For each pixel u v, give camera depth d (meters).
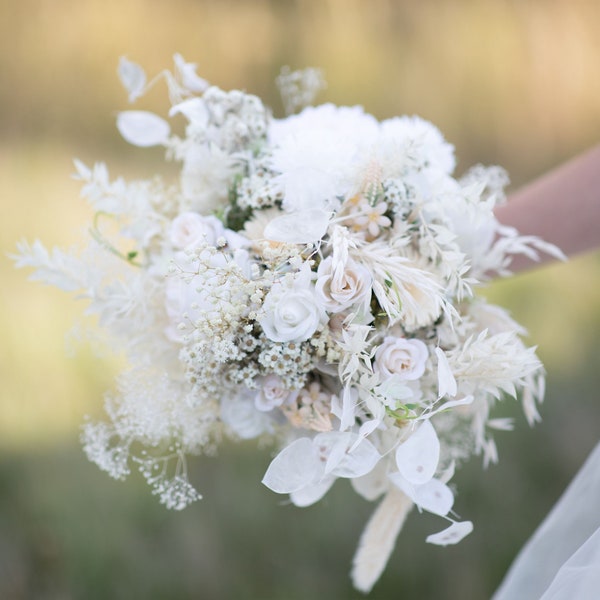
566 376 2.61
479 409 1.03
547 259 1.26
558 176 1.28
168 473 2.17
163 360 1.03
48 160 2.96
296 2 3.68
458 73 3.71
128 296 1.02
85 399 2.29
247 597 2.09
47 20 3.30
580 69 3.86
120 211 1.07
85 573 2.07
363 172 0.96
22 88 3.16
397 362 0.92
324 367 0.94
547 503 2.27
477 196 0.97
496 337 0.93
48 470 2.19
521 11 3.99
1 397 2.27
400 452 0.89
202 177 1.07
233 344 0.91
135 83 1.12
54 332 2.39
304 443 0.92
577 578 0.91
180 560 2.10
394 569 2.11
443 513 0.88
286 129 1.06
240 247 0.95
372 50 3.64
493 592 2.10
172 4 3.52
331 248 0.94
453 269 0.95
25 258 1.04
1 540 2.10
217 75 3.46
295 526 2.16
